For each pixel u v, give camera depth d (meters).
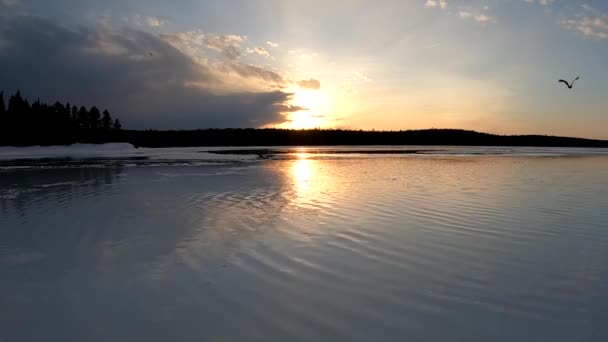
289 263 6.81
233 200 13.18
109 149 72.00
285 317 4.84
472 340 4.29
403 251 7.43
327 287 5.75
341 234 8.66
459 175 21.39
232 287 5.79
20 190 16.03
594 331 4.46
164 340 4.35
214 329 4.57
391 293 5.52
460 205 12.05
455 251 7.41
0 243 8.23
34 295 5.62
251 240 8.26
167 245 7.96
